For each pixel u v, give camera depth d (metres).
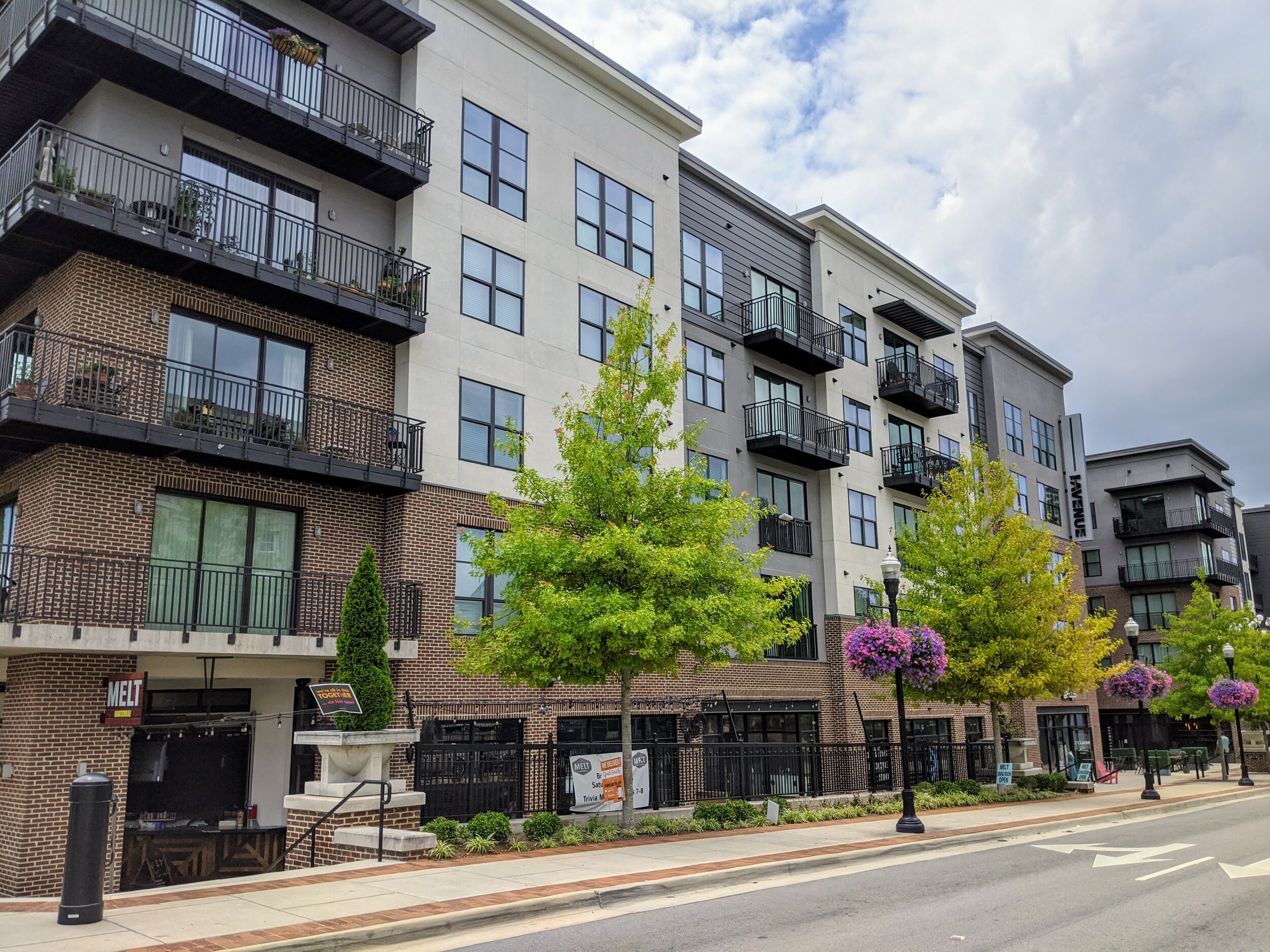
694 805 20.25
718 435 28.81
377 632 14.75
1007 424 43.91
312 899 10.00
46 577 15.05
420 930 8.88
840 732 30.45
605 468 16.88
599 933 9.09
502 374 22.39
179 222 17.41
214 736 18.84
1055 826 19.89
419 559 19.98
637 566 15.80
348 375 20.14
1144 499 58.44
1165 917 9.95
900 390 34.94
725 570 17.08
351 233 20.67
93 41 16.17
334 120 20.25
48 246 16.56
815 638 31.00
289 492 18.95
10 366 16.28
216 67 18.55
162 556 17.30
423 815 16.30
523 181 23.77
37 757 15.13
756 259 31.64
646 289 26.41
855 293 35.25
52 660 15.48
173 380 17.66
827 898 11.13
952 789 24.92
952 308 41.00
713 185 30.45
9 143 19.23
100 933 8.40
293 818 14.17
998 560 26.53
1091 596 59.31
